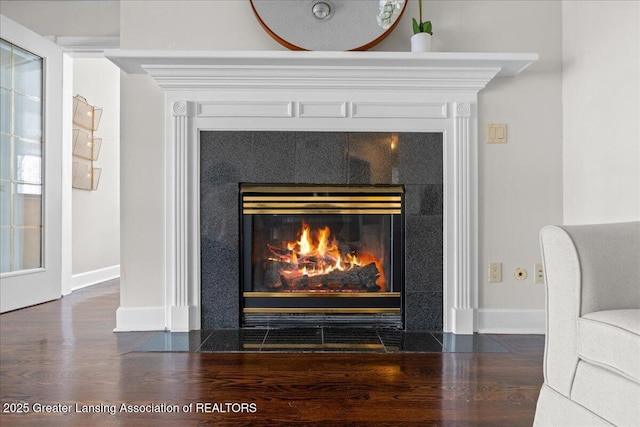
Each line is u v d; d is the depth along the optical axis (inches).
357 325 96.6
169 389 63.1
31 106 125.7
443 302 94.7
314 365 72.9
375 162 94.7
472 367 72.2
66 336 89.9
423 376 68.2
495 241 95.3
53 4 138.1
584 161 89.3
